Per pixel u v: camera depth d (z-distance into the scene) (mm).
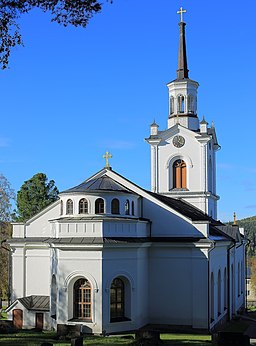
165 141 64812
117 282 46531
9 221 75250
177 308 49562
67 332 41781
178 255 49938
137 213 51219
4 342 37438
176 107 65625
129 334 44781
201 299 48875
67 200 48375
